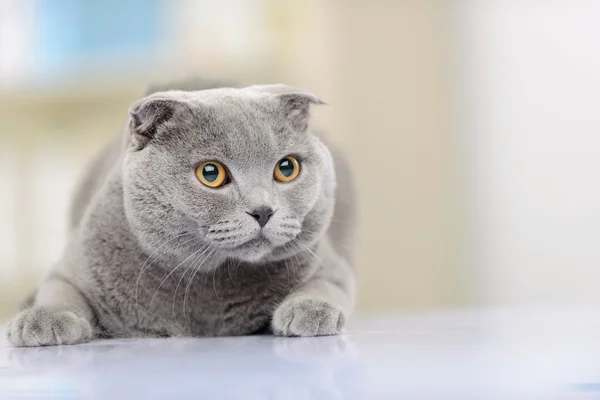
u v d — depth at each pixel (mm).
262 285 658
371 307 1296
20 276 1349
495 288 1329
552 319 727
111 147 755
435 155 1343
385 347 521
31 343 585
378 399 385
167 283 648
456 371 437
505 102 1332
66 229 773
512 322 703
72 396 410
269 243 628
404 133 1347
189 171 625
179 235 631
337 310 614
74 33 1397
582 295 1307
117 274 648
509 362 459
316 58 1361
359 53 1354
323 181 671
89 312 647
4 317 1312
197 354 514
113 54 1372
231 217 617
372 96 1353
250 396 402
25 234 1357
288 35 1372
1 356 532
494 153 1334
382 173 1346
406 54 1349
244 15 1381
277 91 671
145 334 659
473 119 1339
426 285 1332
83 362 493
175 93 655
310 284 668
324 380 424
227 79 800
